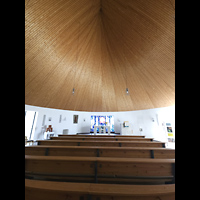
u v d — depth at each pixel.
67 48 4.61
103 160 1.63
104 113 8.12
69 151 2.60
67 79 5.91
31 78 4.83
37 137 6.04
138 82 5.87
